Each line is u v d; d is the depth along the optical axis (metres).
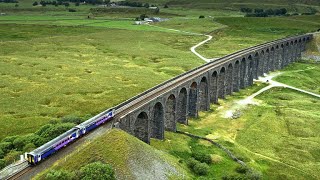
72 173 52.56
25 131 86.94
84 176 52.16
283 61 195.00
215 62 128.00
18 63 151.50
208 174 74.12
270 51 176.00
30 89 118.44
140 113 79.06
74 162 56.06
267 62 175.75
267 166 82.00
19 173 53.59
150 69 155.25
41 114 98.31
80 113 99.12
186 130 98.69
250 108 123.06
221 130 102.19
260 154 88.69
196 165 74.94
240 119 111.69
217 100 125.94
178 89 94.31
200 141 92.19
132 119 73.81
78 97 112.38
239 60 140.00
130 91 120.44
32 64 150.88
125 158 59.62
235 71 141.25
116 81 132.50
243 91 145.50
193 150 85.81
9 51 174.50
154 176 61.09
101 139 62.06
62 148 60.69
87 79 133.38
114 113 74.19
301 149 91.81
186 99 101.25
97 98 112.44
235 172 76.31
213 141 92.06
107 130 67.62
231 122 108.94
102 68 152.00
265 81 162.38
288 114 116.62
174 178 64.38
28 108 102.19
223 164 79.88
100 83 128.62
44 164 55.91
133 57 177.00
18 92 115.12
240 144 93.62
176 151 82.56
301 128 105.06
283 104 129.12
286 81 164.00
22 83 124.50
